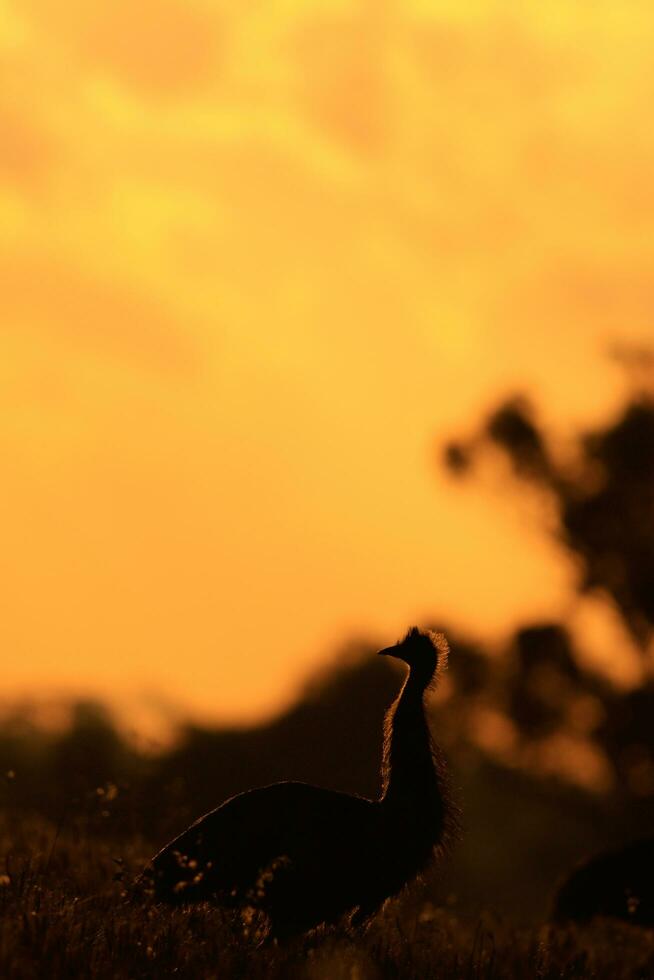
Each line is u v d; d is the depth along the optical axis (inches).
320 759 4485.7
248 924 1282.0
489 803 4571.9
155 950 1176.8
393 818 1400.1
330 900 1366.9
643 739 4485.7
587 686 4490.7
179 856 1264.8
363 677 4778.5
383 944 1379.2
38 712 3105.3
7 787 1996.8
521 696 4493.1
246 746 4229.8
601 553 4493.1
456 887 4244.6
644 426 4490.7
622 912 2065.7
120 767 2126.0
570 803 4616.1
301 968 1211.2
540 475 4505.4
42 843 1764.3
